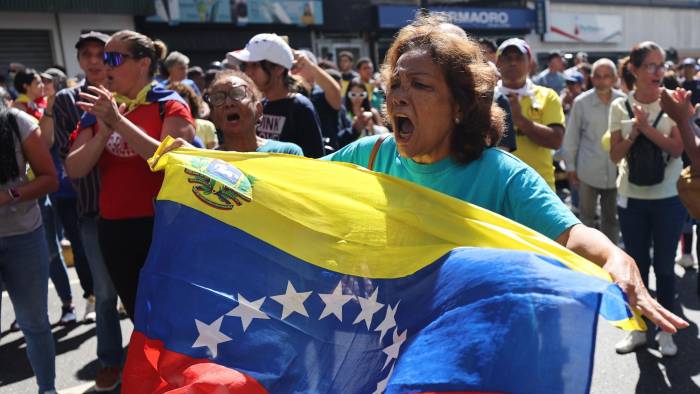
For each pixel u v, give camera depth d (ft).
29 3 41.34
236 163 6.13
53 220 15.25
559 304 4.15
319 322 5.52
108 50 9.68
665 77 14.78
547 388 4.10
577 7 85.15
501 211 5.63
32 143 10.12
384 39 64.64
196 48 52.11
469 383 4.30
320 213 5.74
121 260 10.04
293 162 6.03
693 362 12.26
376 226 5.57
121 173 9.83
